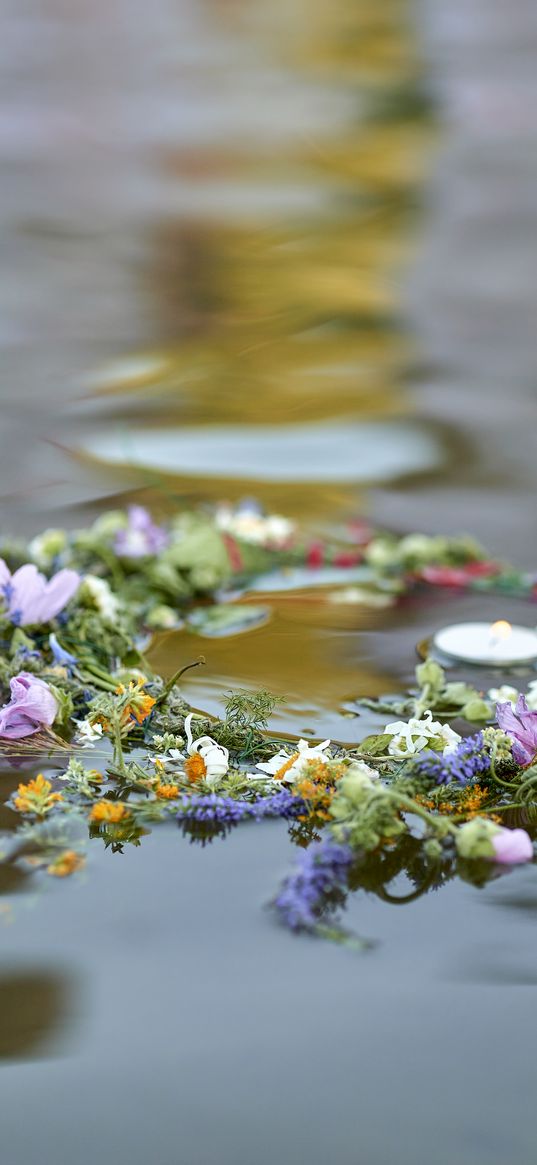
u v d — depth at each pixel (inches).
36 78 249.1
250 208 151.5
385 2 347.9
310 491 66.1
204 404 85.7
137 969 41.8
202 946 42.1
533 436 78.5
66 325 107.3
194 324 107.7
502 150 183.0
